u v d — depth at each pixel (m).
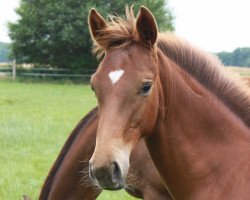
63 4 30.62
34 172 8.02
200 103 3.57
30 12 31.39
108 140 3.00
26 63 32.59
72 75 30.48
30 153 9.21
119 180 2.99
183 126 3.52
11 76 30.11
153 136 3.50
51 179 4.70
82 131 4.59
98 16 3.30
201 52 3.73
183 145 3.53
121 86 3.07
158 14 29.55
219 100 3.70
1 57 54.00
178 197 3.67
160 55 3.41
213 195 3.50
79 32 30.47
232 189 3.44
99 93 3.13
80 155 4.53
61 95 21.41
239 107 3.73
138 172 4.62
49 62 32.31
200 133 3.56
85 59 31.16
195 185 3.58
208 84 3.70
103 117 3.07
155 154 3.59
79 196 4.63
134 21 3.26
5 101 18.34
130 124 3.11
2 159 8.75
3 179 7.50
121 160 3.02
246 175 3.46
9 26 31.77
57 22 30.58
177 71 3.58
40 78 30.03
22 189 7.07
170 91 3.44
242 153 3.55
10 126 11.52
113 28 3.25
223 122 3.62
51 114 14.97
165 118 3.46
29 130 10.98
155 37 3.21
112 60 3.17
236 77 3.81
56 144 9.98
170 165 3.57
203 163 3.55
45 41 31.31
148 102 3.15
